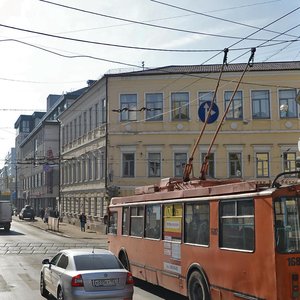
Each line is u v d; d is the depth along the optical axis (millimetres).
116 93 43000
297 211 9000
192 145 41219
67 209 60844
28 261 22328
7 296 13312
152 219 14242
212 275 10617
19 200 111062
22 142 107000
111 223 18125
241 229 9703
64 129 63469
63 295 11133
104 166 44438
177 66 44344
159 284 13484
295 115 40281
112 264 11531
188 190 12078
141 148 42156
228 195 10234
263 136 40312
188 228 11930
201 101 41375
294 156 40125
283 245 8734
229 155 40594
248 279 9336
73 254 11719
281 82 40469
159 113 42156
